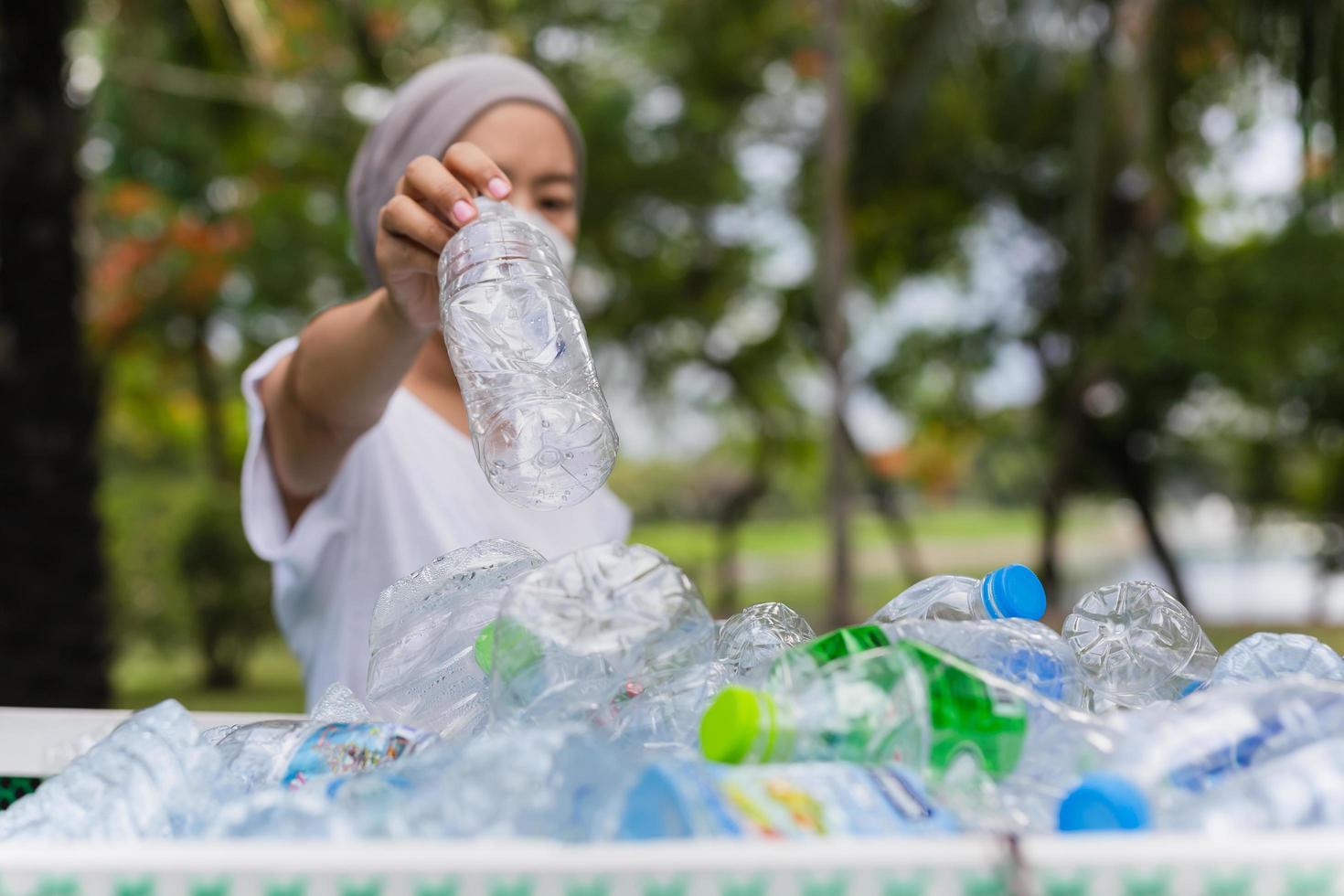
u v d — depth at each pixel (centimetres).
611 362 1352
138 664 1219
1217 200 1336
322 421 161
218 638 1184
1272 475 1573
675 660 85
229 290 1163
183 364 1364
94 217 1054
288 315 1173
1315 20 568
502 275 117
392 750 83
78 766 74
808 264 1341
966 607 106
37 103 473
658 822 62
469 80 181
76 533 472
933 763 72
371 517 174
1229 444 1527
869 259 1371
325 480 170
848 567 852
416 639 106
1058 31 944
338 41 997
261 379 170
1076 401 1321
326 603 177
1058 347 1381
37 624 464
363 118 1073
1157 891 56
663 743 83
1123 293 1288
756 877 55
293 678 1271
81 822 68
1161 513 1575
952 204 1289
